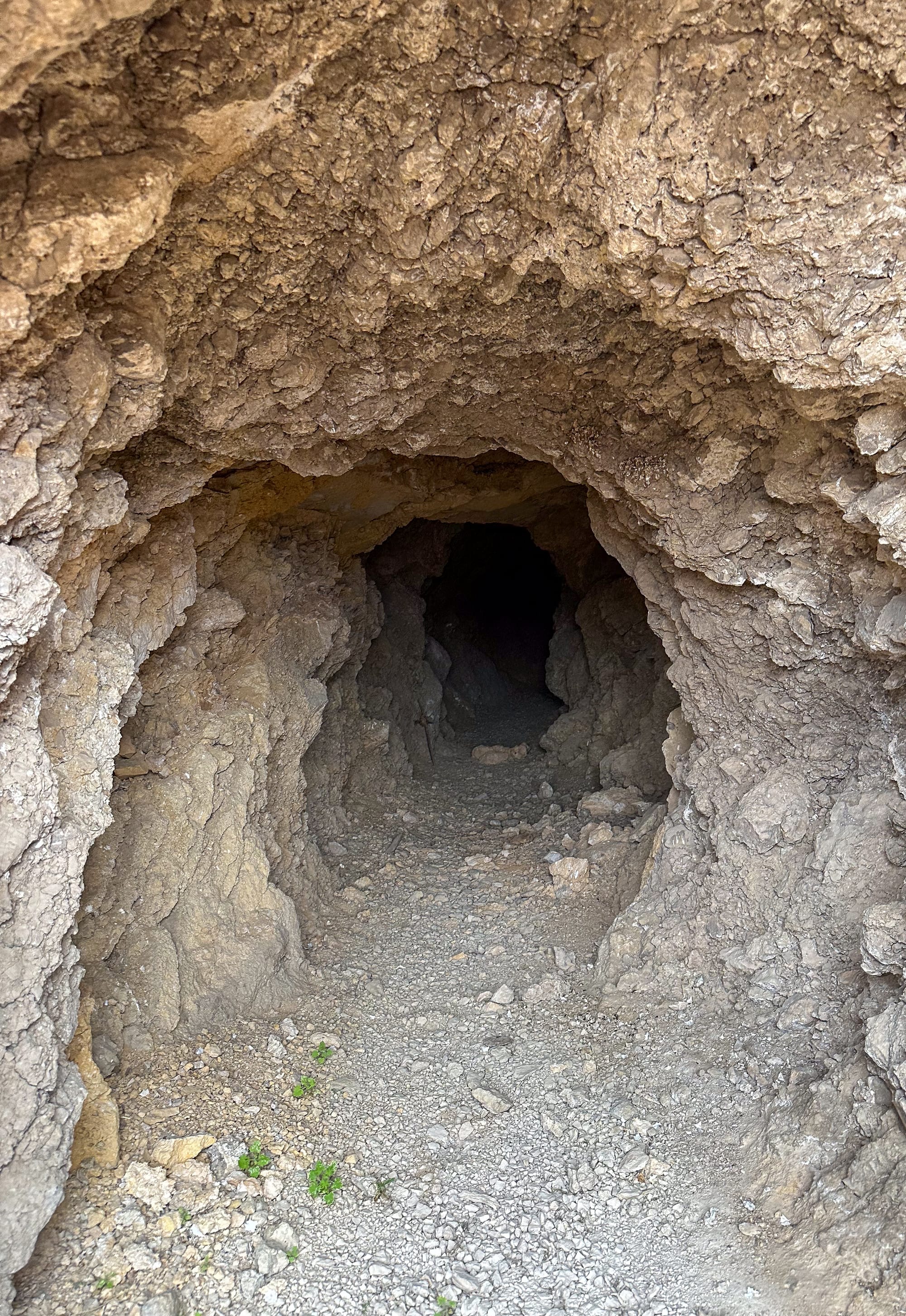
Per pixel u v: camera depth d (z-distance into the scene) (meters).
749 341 2.91
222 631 5.12
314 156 2.62
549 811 8.16
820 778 4.28
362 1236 3.47
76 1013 3.01
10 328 2.30
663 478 4.08
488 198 2.85
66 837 2.87
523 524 9.50
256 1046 4.54
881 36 2.20
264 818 5.49
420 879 6.95
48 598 2.55
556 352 3.70
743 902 4.57
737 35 2.31
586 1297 3.21
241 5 2.18
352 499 6.17
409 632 10.10
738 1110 3.92
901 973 3.33
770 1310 3.01
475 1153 3.99
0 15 1.79
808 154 2.46
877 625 3.41
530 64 2.44
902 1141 3.11
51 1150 2.75
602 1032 4.73
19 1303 2.86
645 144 2.51
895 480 3.05
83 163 2.27
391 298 3.25
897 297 2.57
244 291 3.09
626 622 8.90
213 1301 3.05
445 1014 5.11
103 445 2.96
